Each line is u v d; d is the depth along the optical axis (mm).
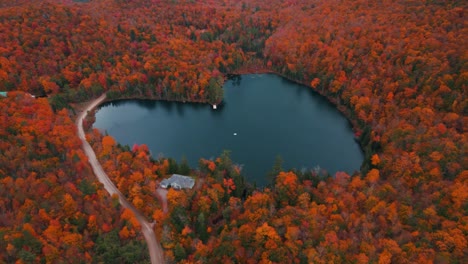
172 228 120562
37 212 115312
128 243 115500
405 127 162000
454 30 196125
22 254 99188
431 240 106312
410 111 170625
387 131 172750
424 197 123938
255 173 171875
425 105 170750
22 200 118438
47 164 139250
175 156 184375
